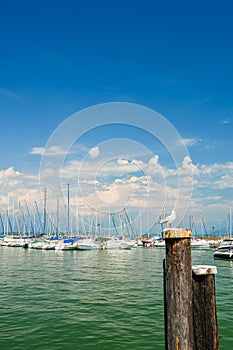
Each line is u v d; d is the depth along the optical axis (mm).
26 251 71625
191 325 6266
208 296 6527
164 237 6395
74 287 24594
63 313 17375
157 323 15500
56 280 28062
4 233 110062
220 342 13094
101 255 57969
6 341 13391
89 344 13000
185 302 6262
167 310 6379
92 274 31734
